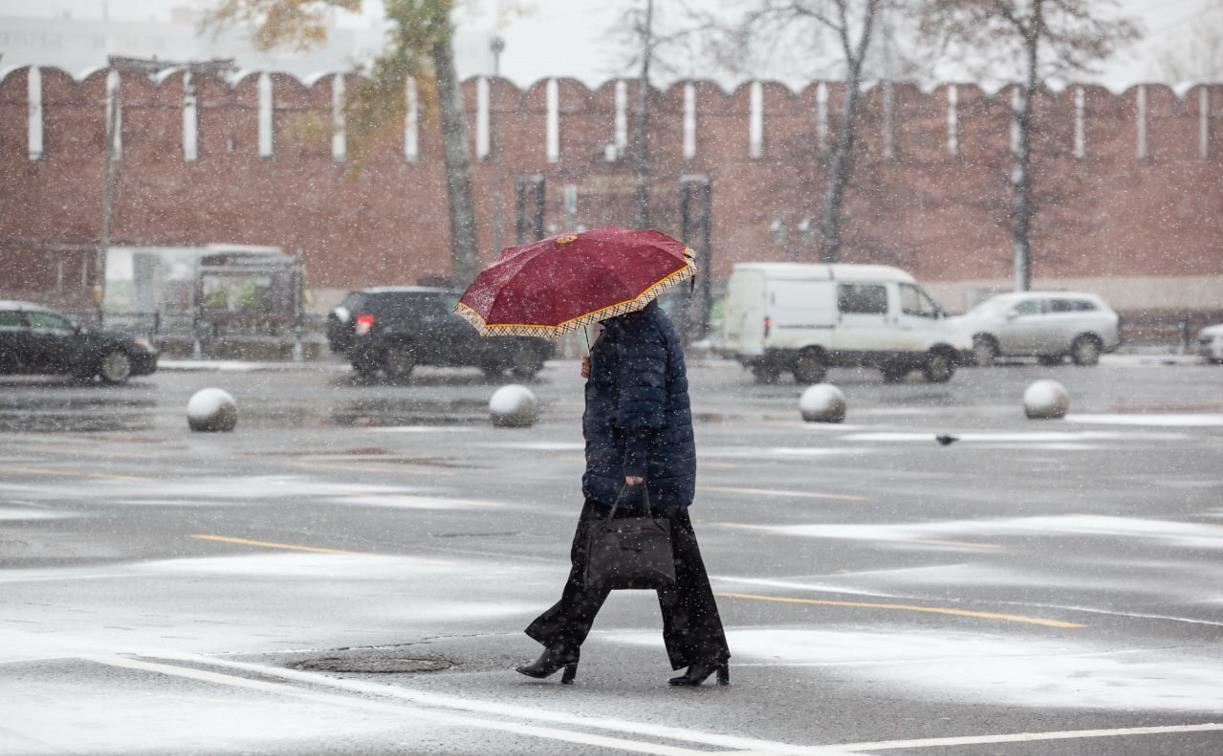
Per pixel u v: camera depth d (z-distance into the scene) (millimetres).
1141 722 19531
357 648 23797
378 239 170000
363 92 143875
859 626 26094
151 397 92875
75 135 166250
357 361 109438
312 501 43469
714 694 21000
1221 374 121812
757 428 70688
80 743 17969
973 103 170250
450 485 47719
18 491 45625
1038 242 174375
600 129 169375
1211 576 31453
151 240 167000
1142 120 175750
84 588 29109
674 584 21141
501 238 161000
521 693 20938
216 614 26516
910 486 48062
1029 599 28766
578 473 51281
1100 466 54188
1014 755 17938
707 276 149875
